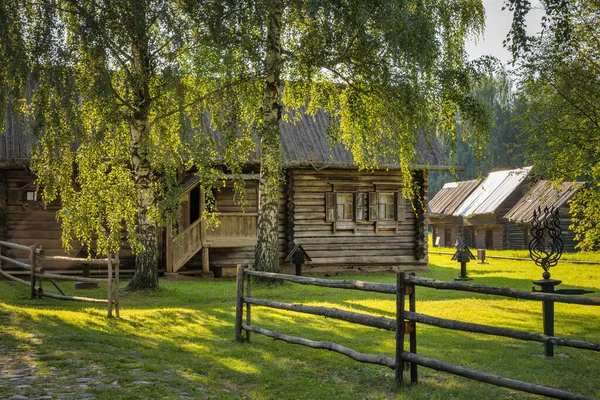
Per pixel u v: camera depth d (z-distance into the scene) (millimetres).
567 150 18250
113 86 14266
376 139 17266
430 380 7086
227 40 13539
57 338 8734
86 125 13609
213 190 21078
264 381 7004
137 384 6410
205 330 10180
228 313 12016
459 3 17688
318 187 22625
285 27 16547
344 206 23062
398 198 23594
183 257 19906
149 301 14094
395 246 23641
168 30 13172
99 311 12062
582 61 17922
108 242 13492
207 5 13461
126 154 14031
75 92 12719
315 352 8469
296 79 16625
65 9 13398
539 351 8898
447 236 50688
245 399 6273
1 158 18578
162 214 15508
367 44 15219
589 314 12750
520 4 11750
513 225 41469
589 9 17797
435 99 16516
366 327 10633
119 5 12953
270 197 16609
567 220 35938
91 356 7613
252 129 15523
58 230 19891
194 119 14953
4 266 19328
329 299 14609
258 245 16938
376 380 7039
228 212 20984
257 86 15992
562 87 17906
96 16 13031
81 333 9352
